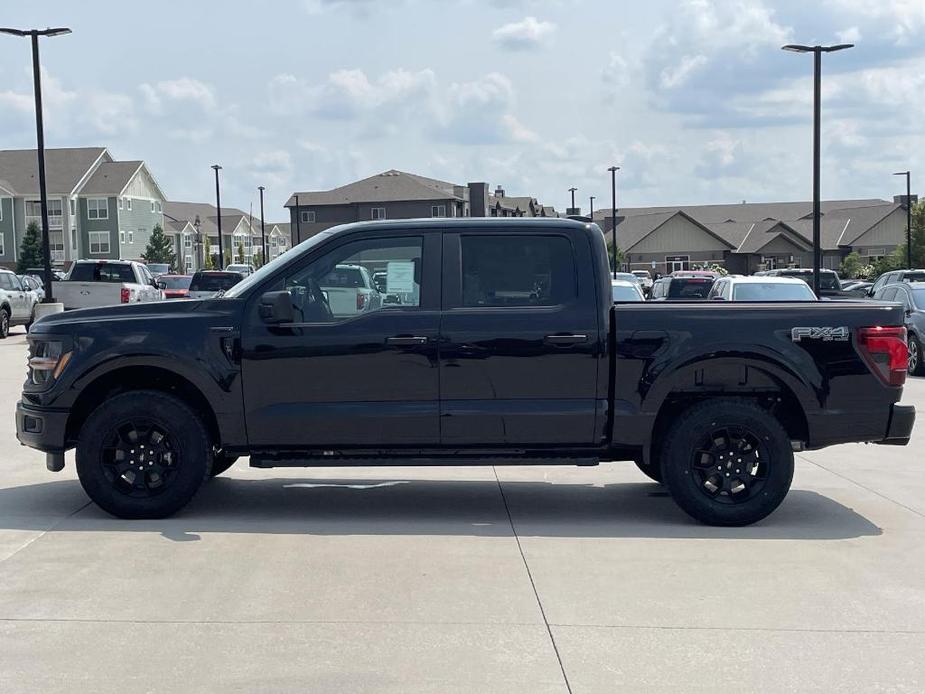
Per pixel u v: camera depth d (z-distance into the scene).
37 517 7.59
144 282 30.81
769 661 4.91
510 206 114.31
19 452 10.29
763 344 7.41
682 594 5.90
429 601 5.73
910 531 7.42
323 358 7.40
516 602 5.72
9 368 18.80
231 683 4.61
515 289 7.51
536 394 7.45
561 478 9.41
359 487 8.91
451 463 7.52
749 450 7.53
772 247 85.38
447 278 7.49
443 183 104.00
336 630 5.27
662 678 4.70
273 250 146.88
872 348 7.45
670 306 7.51
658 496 8.61
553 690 4.55
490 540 7.08
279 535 7.14
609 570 6.36
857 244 84.38
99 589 5.89
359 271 7.53
